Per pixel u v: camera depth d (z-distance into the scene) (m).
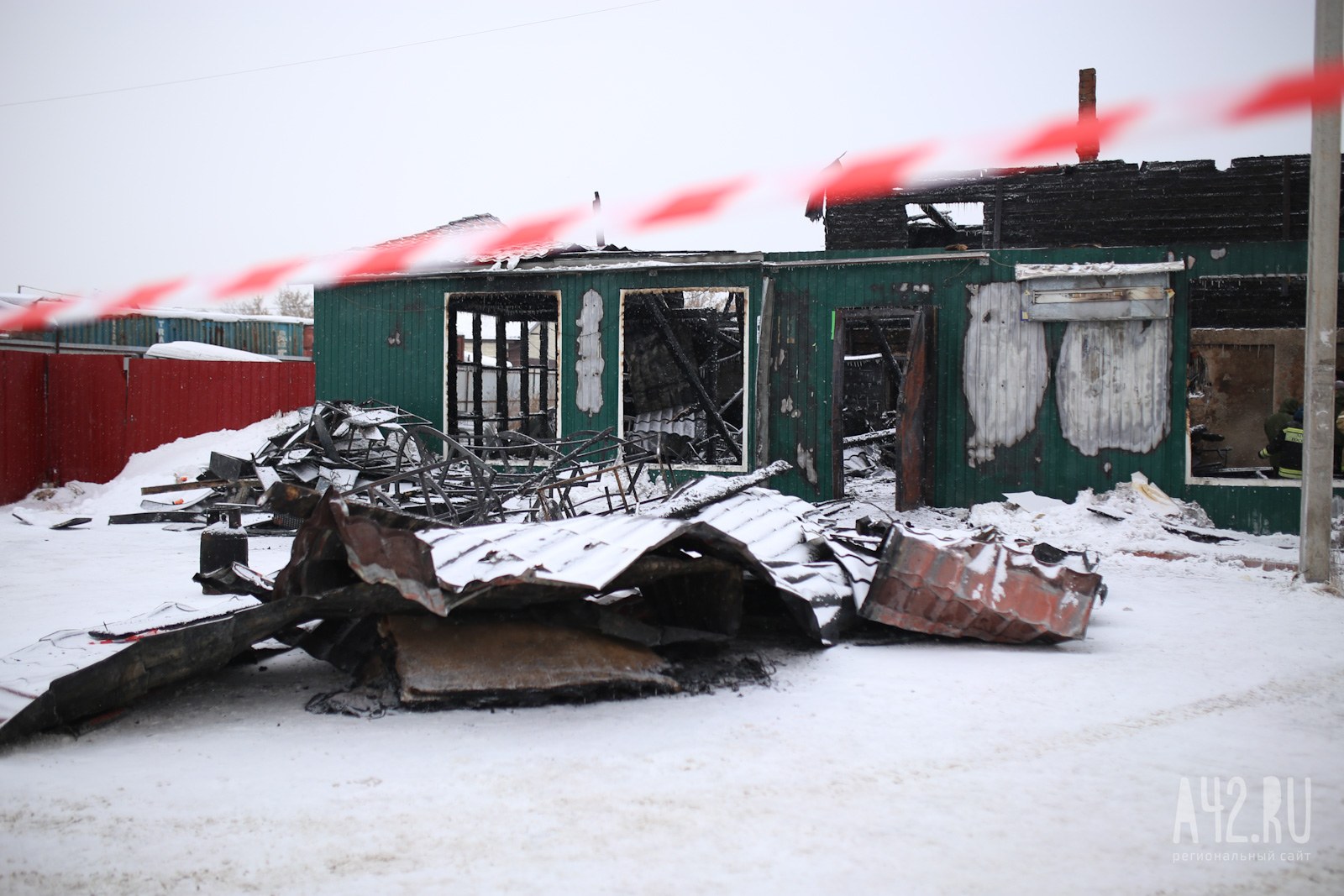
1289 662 5.05
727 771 3.35
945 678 4.70
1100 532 9.66
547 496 8.78
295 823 2.88
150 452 15.49
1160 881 2.48
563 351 12.95
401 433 11.11
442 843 2.73
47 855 2.65
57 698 3.72
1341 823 2.88
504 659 4.29
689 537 4.64
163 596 6.87
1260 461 15.93
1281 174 13.27
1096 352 10.73
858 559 6.21
